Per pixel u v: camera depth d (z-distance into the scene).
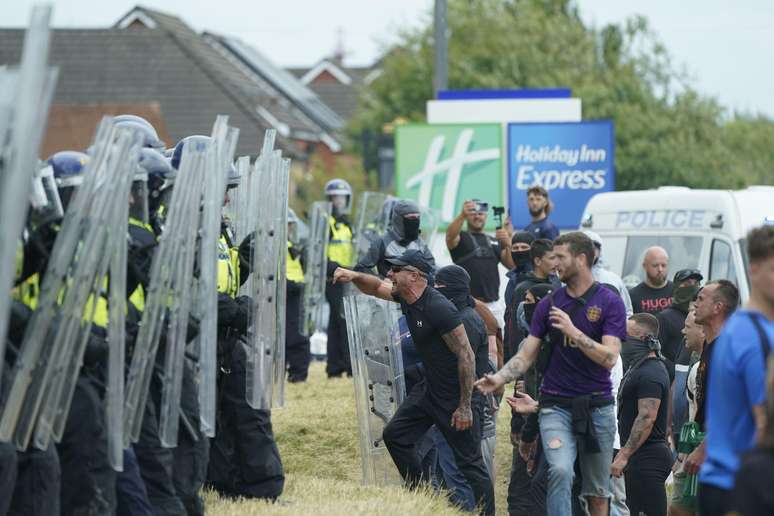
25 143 22.23
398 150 94.50
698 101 173.25
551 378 33.91
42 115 22.67
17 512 26.27
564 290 33.72
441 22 113.12
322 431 49.16
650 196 60.84
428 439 42.03
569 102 97.62
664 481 39.72
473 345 40.25
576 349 33.47
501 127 94.12
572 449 33.59
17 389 25.42
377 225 63.50
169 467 30.17
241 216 37.34
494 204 94.06
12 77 23.56
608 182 93.12
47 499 26.38
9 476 25.20
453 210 94.12
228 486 35.81
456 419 38.38
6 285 22.27
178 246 29.25
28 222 26.23
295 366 61.09
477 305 44.94
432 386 38.78
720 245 56.94
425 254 45.09
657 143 168.00
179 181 29.19
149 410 30.16
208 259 30.69
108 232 26.91
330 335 62.69
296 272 61.22
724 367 22.19
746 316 22.30
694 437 35.78
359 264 49.88
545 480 38.00
